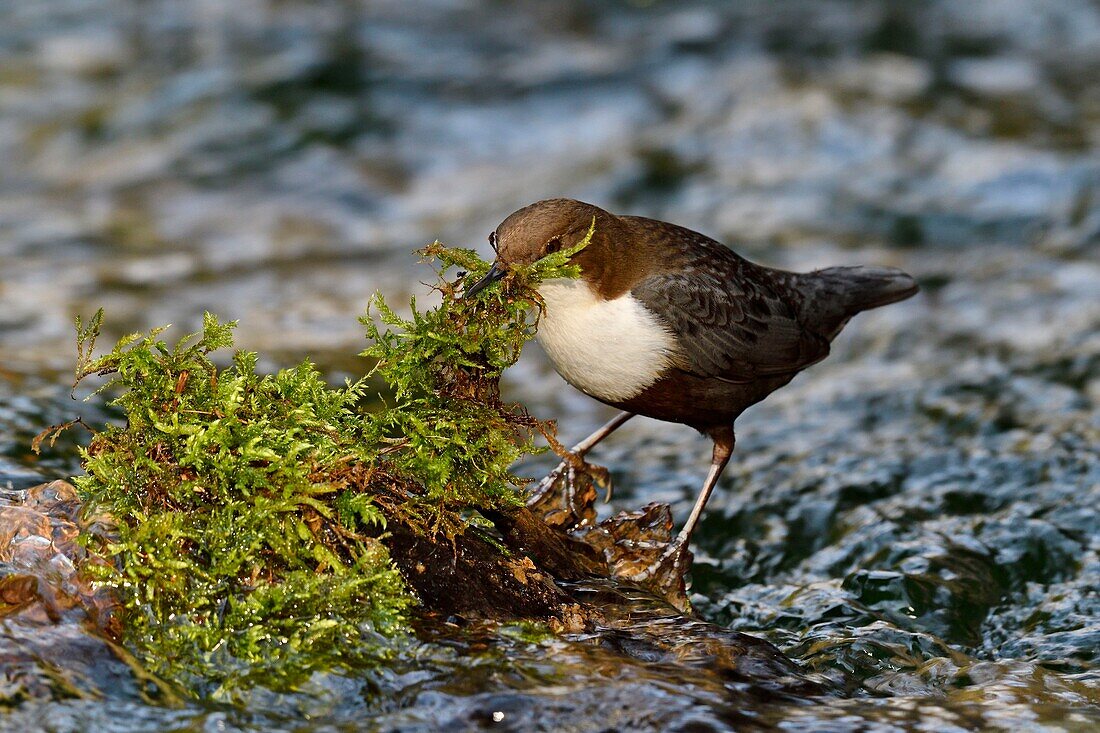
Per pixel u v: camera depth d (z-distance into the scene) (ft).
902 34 65.98
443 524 20.17
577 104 60.08
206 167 55.72
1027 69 62.59
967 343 41.06
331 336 41.50
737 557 28.68
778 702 18.72
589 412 38.40
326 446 19.60
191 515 19.06
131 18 66.90
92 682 17.43
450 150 57.26
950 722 18.20
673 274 26.37
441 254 21.49
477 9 69.05
